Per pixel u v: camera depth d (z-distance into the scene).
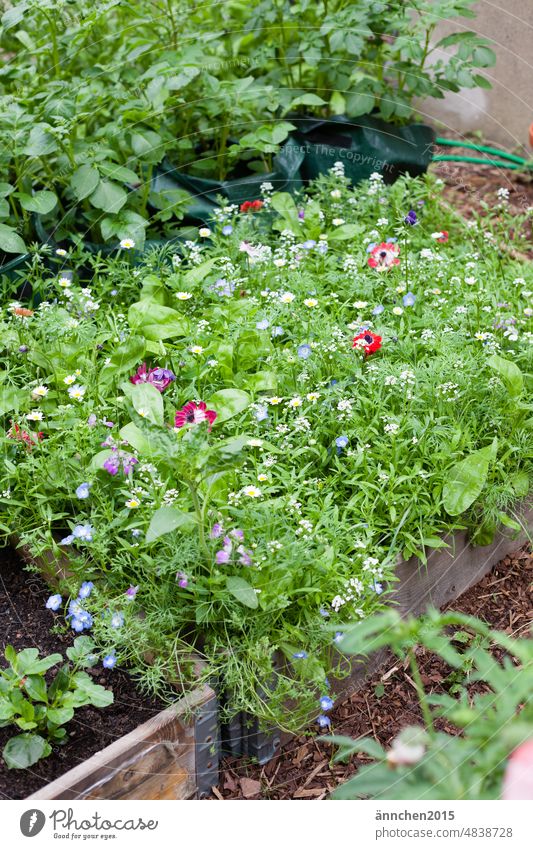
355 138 4.23
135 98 3.81
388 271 3.45
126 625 2.32
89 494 2.57
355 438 2.84
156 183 3.95
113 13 4.52
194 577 2.27
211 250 3.60
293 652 2.29
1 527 2.52
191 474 2.12
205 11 4.43
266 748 2.40
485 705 1.95
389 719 2.55
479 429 2.93
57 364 2.97
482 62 4.06
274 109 3.93
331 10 4.43
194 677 2.26
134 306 3.07
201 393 2.96
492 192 4.82
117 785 2.12
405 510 2.64
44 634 2.50
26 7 3.52
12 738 2.16
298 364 2.97
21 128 3.48
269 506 2.45
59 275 3.49
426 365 3.12
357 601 2.39
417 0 4.18
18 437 2.67
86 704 2.25
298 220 3.73
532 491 3.01
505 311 3.34
